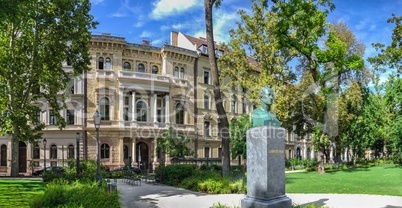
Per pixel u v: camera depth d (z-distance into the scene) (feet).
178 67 153.48
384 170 113.19
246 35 106.42
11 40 92.68
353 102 120.26
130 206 43.91
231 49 111.96
